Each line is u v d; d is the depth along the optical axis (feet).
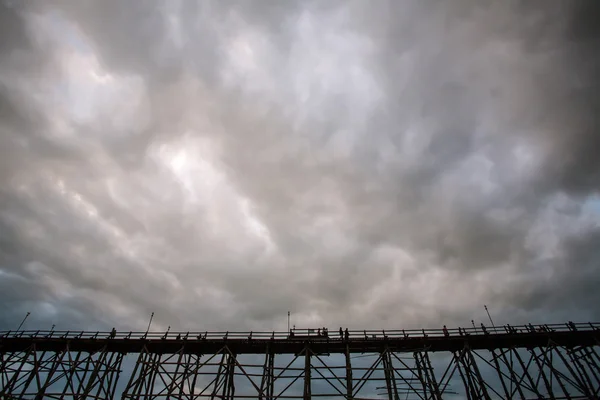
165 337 92.27
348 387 82.89
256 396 81.56
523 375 85.61
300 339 90.27
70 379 87.71
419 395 84.12
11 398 82.94
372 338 90.27
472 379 87.20
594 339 87.51
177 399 82.17
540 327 90.12
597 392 80.12
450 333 89.97
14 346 95.25
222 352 90.48
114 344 92.99
